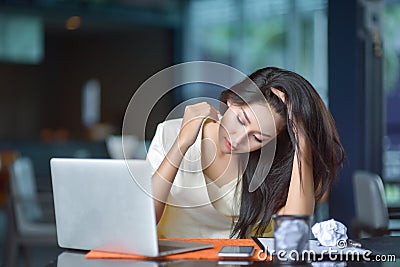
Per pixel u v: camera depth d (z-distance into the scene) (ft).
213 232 9.53
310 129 8.84
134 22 43.75
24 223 20.72
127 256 7.82
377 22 19.57
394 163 21.12
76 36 50.90
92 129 47.88
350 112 18.38
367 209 14.24
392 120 21.42
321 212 19.85
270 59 36.17
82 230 8.16
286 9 35.06
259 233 9.42
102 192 7.84
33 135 51.34
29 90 51.08
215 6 40.19
